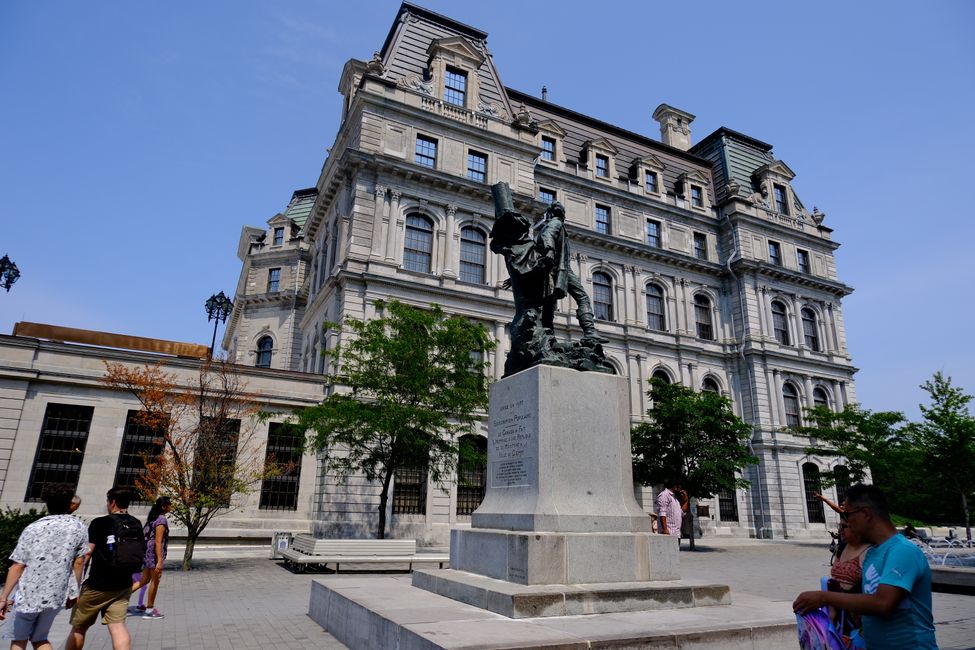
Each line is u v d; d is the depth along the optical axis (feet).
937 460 105.91
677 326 136.15
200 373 72.18
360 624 23.90
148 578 34.09
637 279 134.21
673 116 178.19
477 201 112.78
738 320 142.51
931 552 65.98
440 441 71.46
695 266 141.69
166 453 65.05
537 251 32.32
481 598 22.89
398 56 119.14
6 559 42.37
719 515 128.06
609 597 22.43
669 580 25.36
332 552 55.62
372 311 97.40
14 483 72.02
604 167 142.31
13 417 73.51
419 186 108.06
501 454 28.81
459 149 113.70
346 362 77.46
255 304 155.63
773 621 20.95
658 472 97.45
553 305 32.78
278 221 163.22
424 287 101.19
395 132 108.47
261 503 83.30
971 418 104.12
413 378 71.72
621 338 126.41
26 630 19.86
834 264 160.35
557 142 136.15
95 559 21.04
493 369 104.06
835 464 139.03
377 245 101.40
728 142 166.30
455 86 120.57
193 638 28.12
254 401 80.79
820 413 120.98
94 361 78.89
